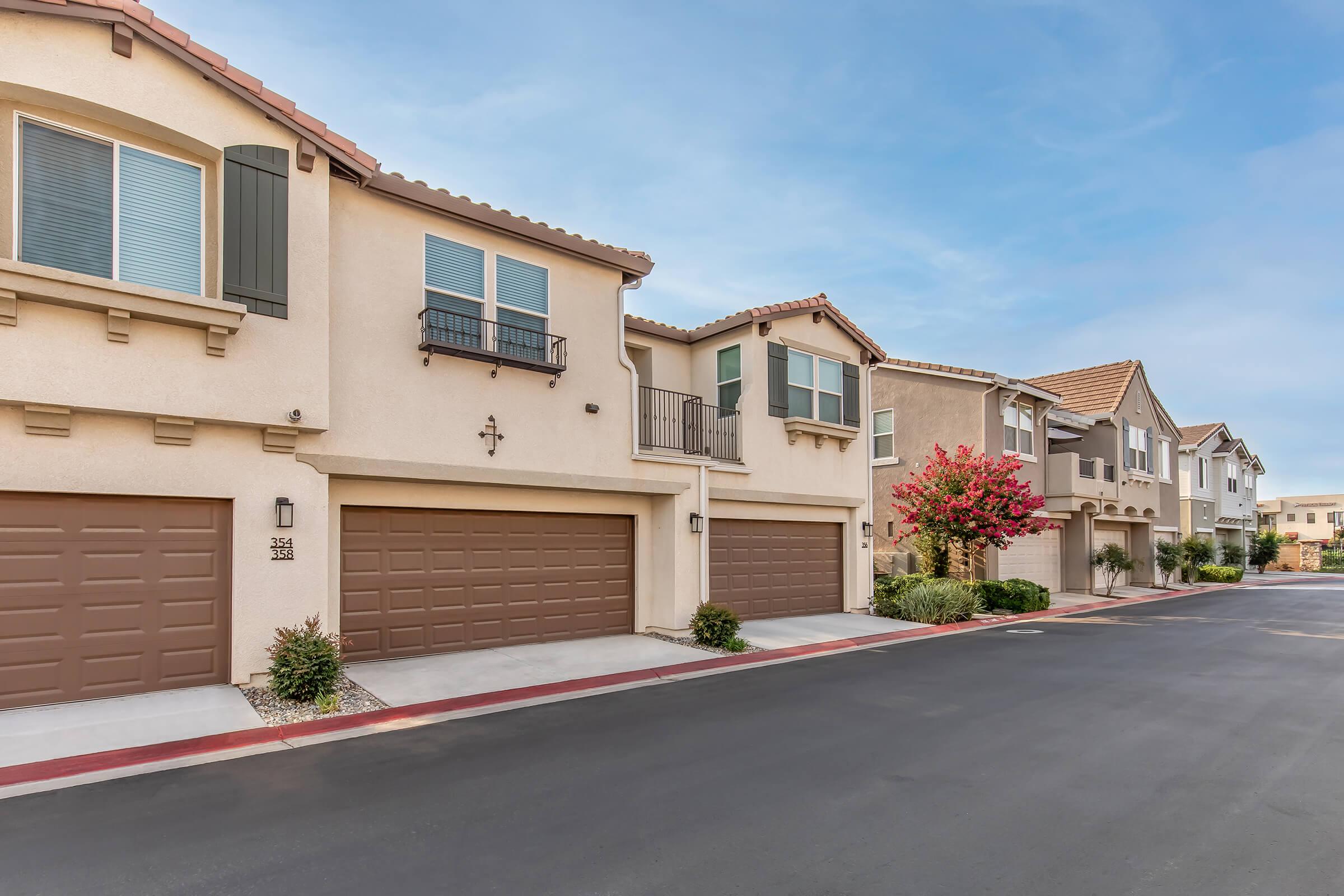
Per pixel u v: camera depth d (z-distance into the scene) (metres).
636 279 12.28
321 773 5.82
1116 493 24.86
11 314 6.79
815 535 15.82
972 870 4.23
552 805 5.18
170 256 7.92
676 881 4.07
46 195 7.29
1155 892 3.98
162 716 6.99
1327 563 45.09
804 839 4.62
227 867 4.23
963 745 6.66
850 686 9.13
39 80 7.04
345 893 3.95
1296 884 4.07
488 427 10.29
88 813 4.98
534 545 11.46
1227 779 5.79
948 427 21.03
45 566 7.23
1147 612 19.02
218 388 7.84
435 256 10.09
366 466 9.11
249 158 8.20
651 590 12.76
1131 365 26.72
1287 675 10.02
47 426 7.05
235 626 7.98
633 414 12.05
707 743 6.69
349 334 9.17
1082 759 6.27
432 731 7.02
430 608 10.30
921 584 16.30
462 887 4.01
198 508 8.02
